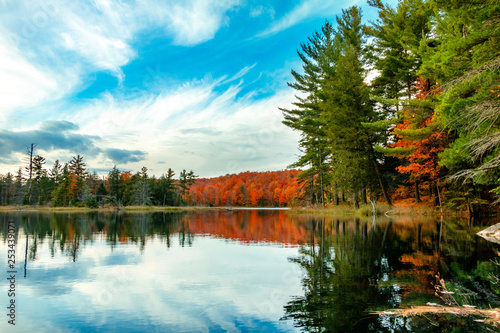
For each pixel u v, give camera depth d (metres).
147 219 27.55
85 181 68.56
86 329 3.66
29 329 3.67
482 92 11.63
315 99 34.41
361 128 26.72
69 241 11.84
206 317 4.05
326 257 8.23
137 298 4.86
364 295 4.94
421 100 20.59
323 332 3.55
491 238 11.39
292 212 39.53
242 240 12.16
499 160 10.43
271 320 3.92
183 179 96.75
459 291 5.10
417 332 3.52
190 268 6.98
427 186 26.80
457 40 13.71
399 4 26.48
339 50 31.05
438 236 12.02
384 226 16.31
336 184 30.44
